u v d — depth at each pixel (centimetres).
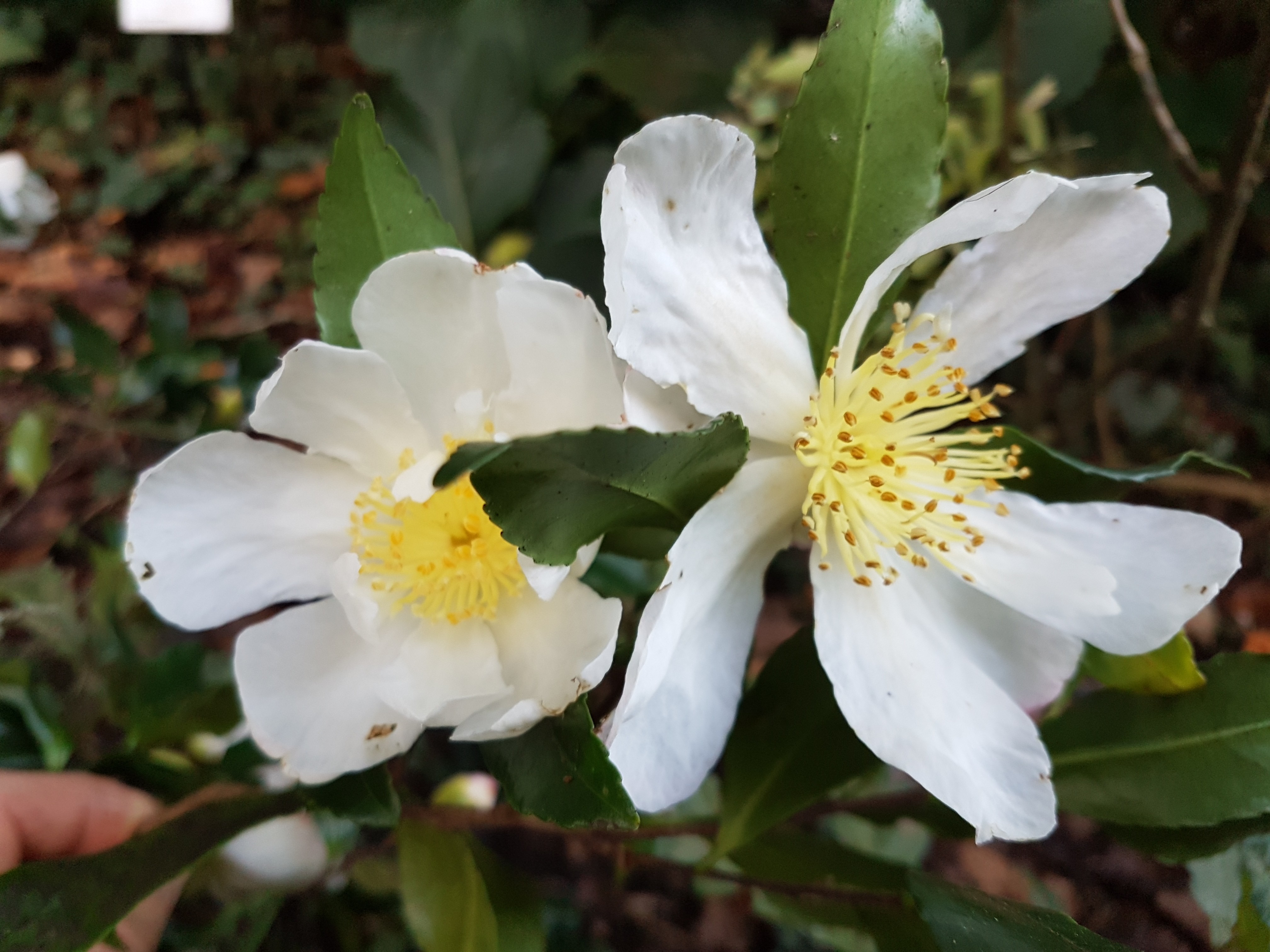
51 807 14
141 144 51
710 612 11
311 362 11
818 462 11
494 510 9
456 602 12
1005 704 12
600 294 24
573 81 26
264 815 12
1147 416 28
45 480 31
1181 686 12
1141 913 21
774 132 24
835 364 11
